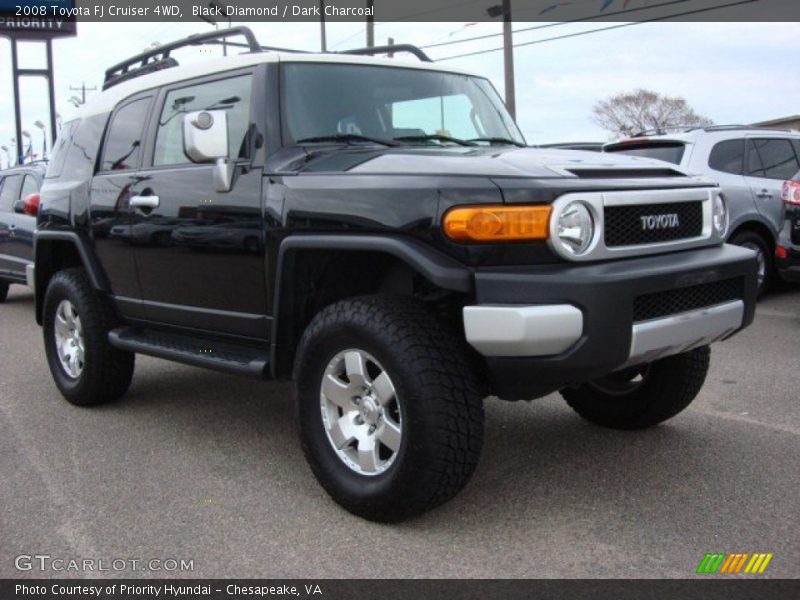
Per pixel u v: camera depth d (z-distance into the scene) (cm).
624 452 414
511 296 296
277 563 305
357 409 340
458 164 325
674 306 325
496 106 479
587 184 311
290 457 425
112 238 476
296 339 378
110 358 503
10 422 497
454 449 308
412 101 428
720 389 532
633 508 345
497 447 426
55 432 475
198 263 414
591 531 324
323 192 342
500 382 317
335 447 346
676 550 307
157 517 349
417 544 317
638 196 321
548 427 458
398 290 367
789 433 439
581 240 305
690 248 348
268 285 376
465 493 365
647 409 427
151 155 458
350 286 377
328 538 325
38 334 816
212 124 376
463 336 333
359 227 326
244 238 381
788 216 702
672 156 826
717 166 813
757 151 848
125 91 500
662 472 385
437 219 304
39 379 614
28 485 390
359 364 331
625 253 317
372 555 309
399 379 311
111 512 355
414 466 310
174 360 433
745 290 356
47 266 562
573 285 294
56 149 578
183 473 403
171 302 444
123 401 541
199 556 312
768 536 316
